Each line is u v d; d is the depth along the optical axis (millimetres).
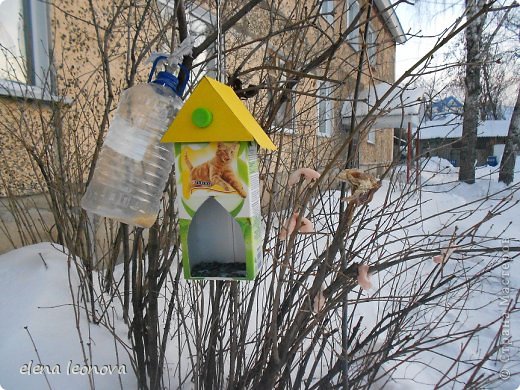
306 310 1374
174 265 2518
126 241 1908
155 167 1238
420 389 2334
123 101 1226
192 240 1238
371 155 10086
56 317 2029
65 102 2893
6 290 2127
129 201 1213
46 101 3004
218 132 1022
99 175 1213
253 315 2375
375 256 3014
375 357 2078
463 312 3416
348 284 1435
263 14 3285
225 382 1824
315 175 1369
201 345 1714
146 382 1773
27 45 3129
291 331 1385
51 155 2383
